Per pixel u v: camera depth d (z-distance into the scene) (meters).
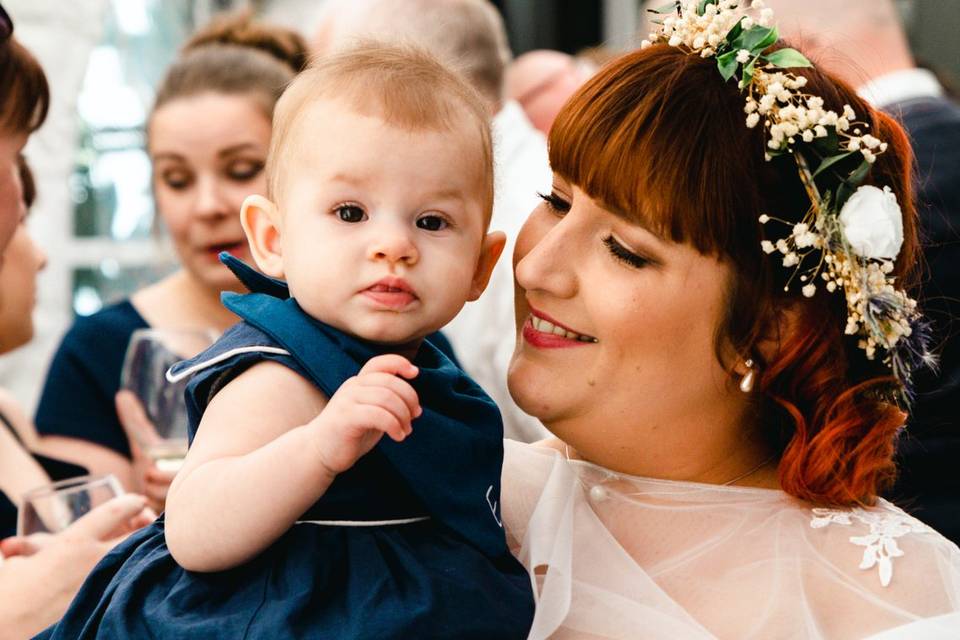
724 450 1.86
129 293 4.61
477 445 1.69
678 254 1.70
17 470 2.57
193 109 3.13
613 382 1.75
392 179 1.60
